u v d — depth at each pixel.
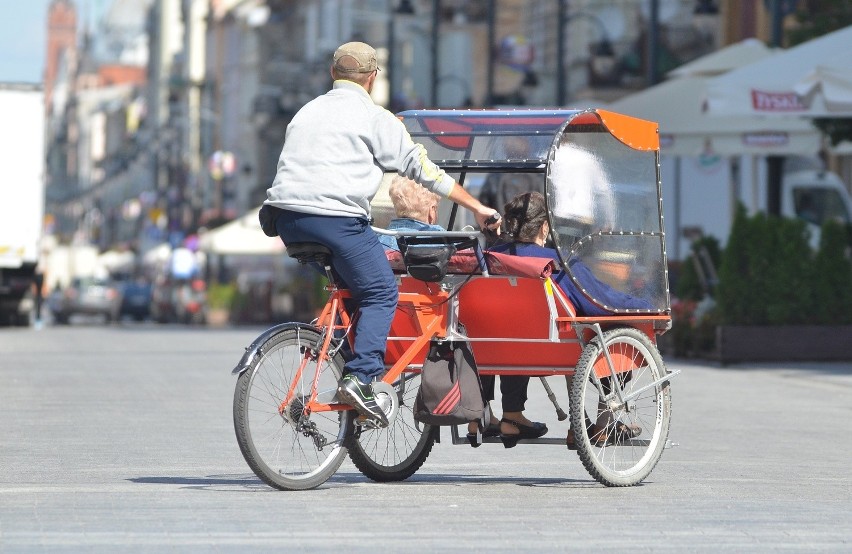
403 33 142.88
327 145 20.20
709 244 54.47
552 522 18.14
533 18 121.31
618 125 21.50
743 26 97.44
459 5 119.75
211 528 17.44
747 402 36.00
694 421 31.78
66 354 57.28
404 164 20.34
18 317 100.12
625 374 21.73
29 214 93.81
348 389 20.23
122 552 15.91
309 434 20.42
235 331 93.00
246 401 19.88
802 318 49.19
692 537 17.17
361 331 20.27
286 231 20.27
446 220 26.38
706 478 22.56
